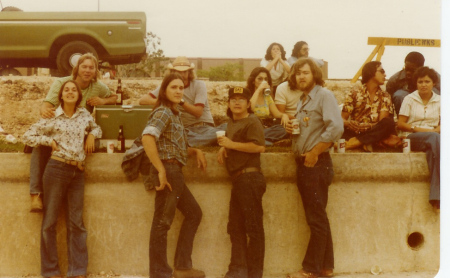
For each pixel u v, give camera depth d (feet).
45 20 27.81
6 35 27.71
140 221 18.43
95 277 18.07
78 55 27.63
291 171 18.88
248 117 17.28
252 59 49.88
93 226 18.34
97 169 18.31
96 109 19.22
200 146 20.30
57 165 17.12
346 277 18.63
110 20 28.07
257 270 17.20
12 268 18.21
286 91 21.44
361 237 19.26
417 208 19.56
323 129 17.58
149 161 18.07
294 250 18.90
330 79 28.40
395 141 20.68
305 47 25.57
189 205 17.63
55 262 17.51
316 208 17.65
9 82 25.54
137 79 28.76
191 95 20.83
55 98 18.26
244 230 17.69
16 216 18.24
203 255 18.62
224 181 18.65
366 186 19.30
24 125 25.53
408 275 19.01
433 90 22.36
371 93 20.90
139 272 18.42
